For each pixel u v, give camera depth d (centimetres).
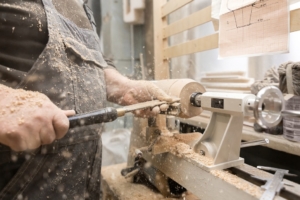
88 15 80
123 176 91
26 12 54
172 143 73
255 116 49
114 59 180
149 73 169
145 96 74
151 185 86
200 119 113
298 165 83
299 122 77
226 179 52
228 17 94
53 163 57
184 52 131
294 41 106
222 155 58
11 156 53
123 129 168
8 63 54
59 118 44
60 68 57
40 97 45
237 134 59
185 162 64
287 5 75
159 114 75
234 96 54
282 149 80
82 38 68
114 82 81
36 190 56
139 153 74
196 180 60
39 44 57
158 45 151
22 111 41
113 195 84
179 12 162
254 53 86
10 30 54
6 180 55
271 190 46
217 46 107
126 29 180
